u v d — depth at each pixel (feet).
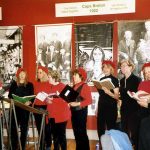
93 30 20.49
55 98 15.06
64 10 20.90
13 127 16.97
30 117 17.35
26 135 16.46
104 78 16.26
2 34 21.90
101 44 20.38
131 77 14.52
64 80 21.04
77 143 14.88
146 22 19.49
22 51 21.71
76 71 15.08
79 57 20.77
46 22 21.29
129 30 19.79
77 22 20.75
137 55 19.67
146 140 6.29
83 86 14.74
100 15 20.34
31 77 21.61
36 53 21.49
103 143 6.48
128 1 19.80
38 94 15.01
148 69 13.28
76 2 20.71
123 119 14.51
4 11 21.88
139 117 13.53
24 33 21.67
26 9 21.57
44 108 15.90
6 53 21.88
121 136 6.79
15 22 21.79
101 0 20.27
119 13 19.98
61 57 21.08
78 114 14.58
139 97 12.58
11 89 17.29
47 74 16.30
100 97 16.20
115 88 15.26
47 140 16.07
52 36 21.21
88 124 20.71
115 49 20.11
